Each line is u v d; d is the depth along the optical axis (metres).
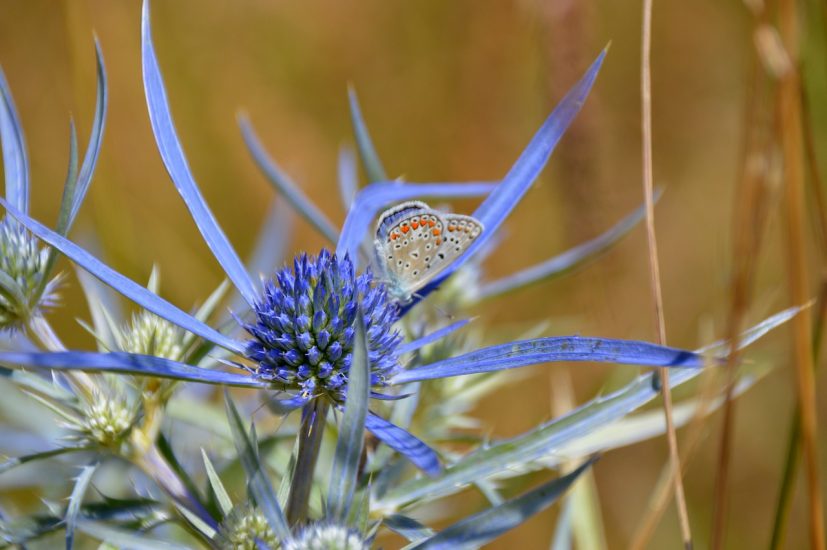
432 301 0.38
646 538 0.36
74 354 0.30
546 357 0.32
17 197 0.34
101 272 0.32
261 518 0.32
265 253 0.41
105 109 0.32
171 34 0.53
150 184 0.49
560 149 0.42
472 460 0.32
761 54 0.36
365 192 0.35
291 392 0.33
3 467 0.32
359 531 0.32
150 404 0.33
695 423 0.36
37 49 0.48
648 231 0.35
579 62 0.41
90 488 0.36
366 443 0.34
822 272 0.36
